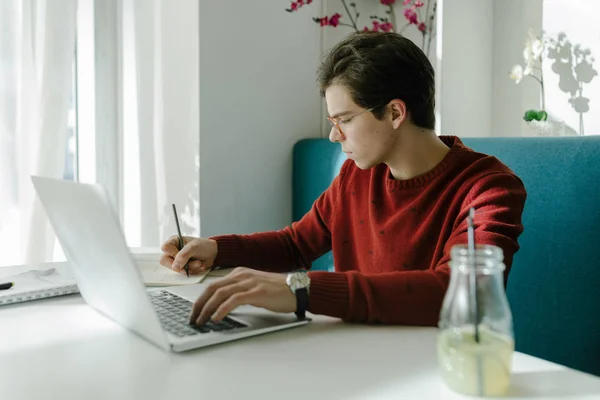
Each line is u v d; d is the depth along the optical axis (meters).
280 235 1.45
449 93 2.19
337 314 0.89
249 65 2.33
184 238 1.32
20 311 0.99
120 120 2.31
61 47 2.02
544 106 2.07
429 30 2.34
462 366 0.62
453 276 0.63
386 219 1.28
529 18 2.14
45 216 2.01
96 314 0.97
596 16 1.93
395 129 1.17
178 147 2.25
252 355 0.76
